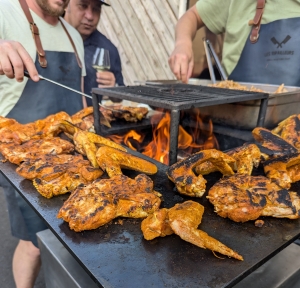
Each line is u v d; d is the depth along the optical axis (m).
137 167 1.20
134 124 2.01
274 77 2.38
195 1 3.35
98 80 2.65
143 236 0.84
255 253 0.77
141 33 4.32
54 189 1.05
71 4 3.10
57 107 2.42
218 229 0.87
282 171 1.10
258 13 2.30
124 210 0.92
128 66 4.80
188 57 2.34
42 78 1.57
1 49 1.49
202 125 1.95
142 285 0.66
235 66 2.65
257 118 1.64
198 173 1.23
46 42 2.32
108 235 0.85
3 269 2.47
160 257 0.76
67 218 0.87
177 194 1.08
